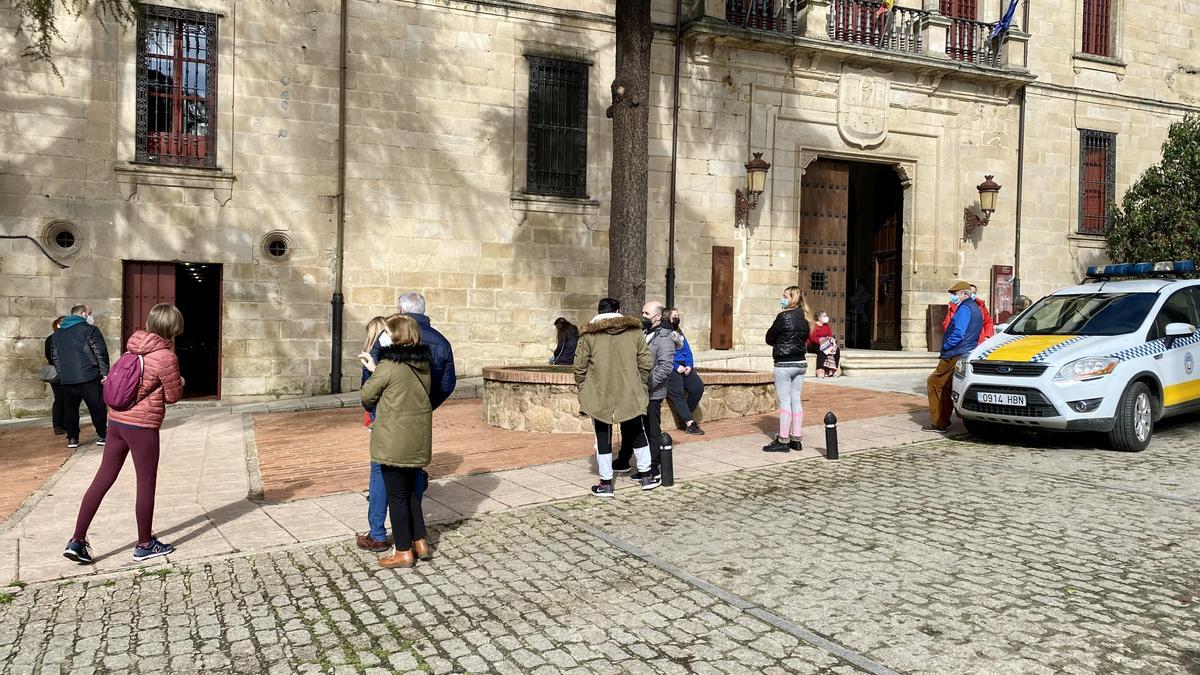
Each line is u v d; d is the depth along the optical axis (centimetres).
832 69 1750
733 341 1695
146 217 1303
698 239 1659
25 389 1248
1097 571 489
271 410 1252
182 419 1183
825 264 1836
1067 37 1959
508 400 1054
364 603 463
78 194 1266
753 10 1725
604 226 1592
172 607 458
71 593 479
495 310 1520
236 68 1347
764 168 1633
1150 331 882
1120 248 1877
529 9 1520
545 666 379
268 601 467
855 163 1873
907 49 1812
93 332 977
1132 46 2036
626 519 629
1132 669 362
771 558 527
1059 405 830
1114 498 658
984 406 886
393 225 1446
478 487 732
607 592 474
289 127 1379
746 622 425
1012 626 411
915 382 1500
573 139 1581
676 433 1004
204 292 1480
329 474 802
